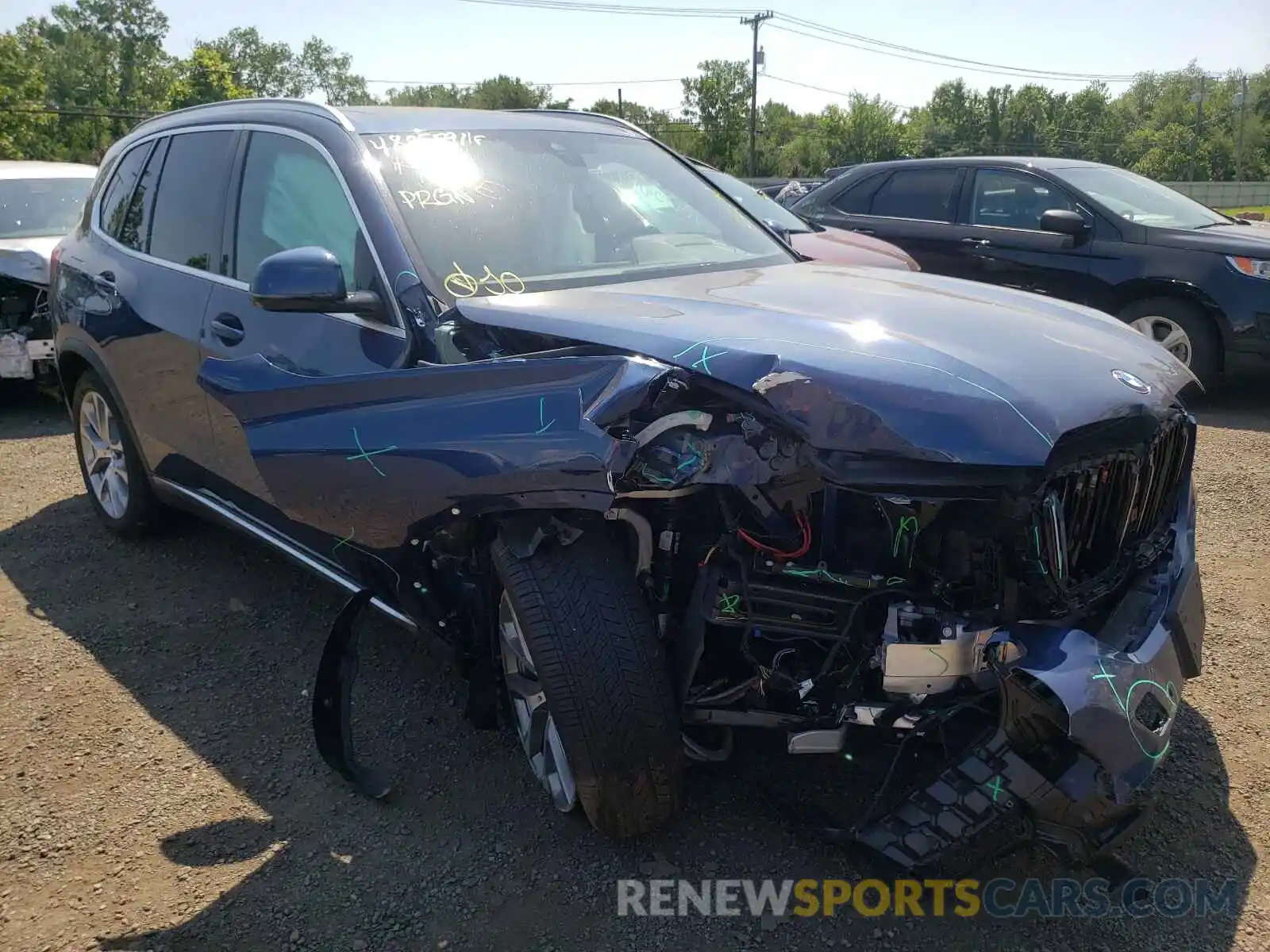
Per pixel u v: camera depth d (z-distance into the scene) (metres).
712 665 2.51
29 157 42.56
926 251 8.48
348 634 2.90
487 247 3.18
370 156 3.28
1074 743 2.15
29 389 8.40
